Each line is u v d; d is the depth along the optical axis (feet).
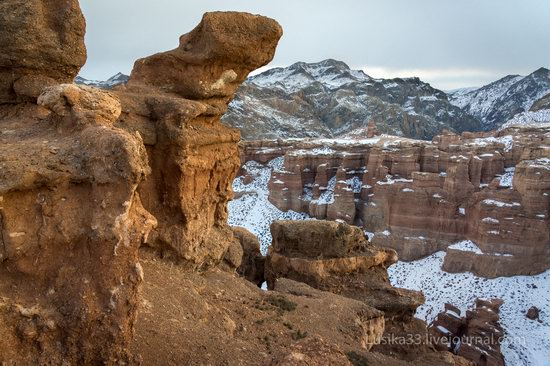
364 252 81.25
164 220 46.93
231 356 32.73
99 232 24.22
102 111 32.12
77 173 25.45
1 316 22.97
